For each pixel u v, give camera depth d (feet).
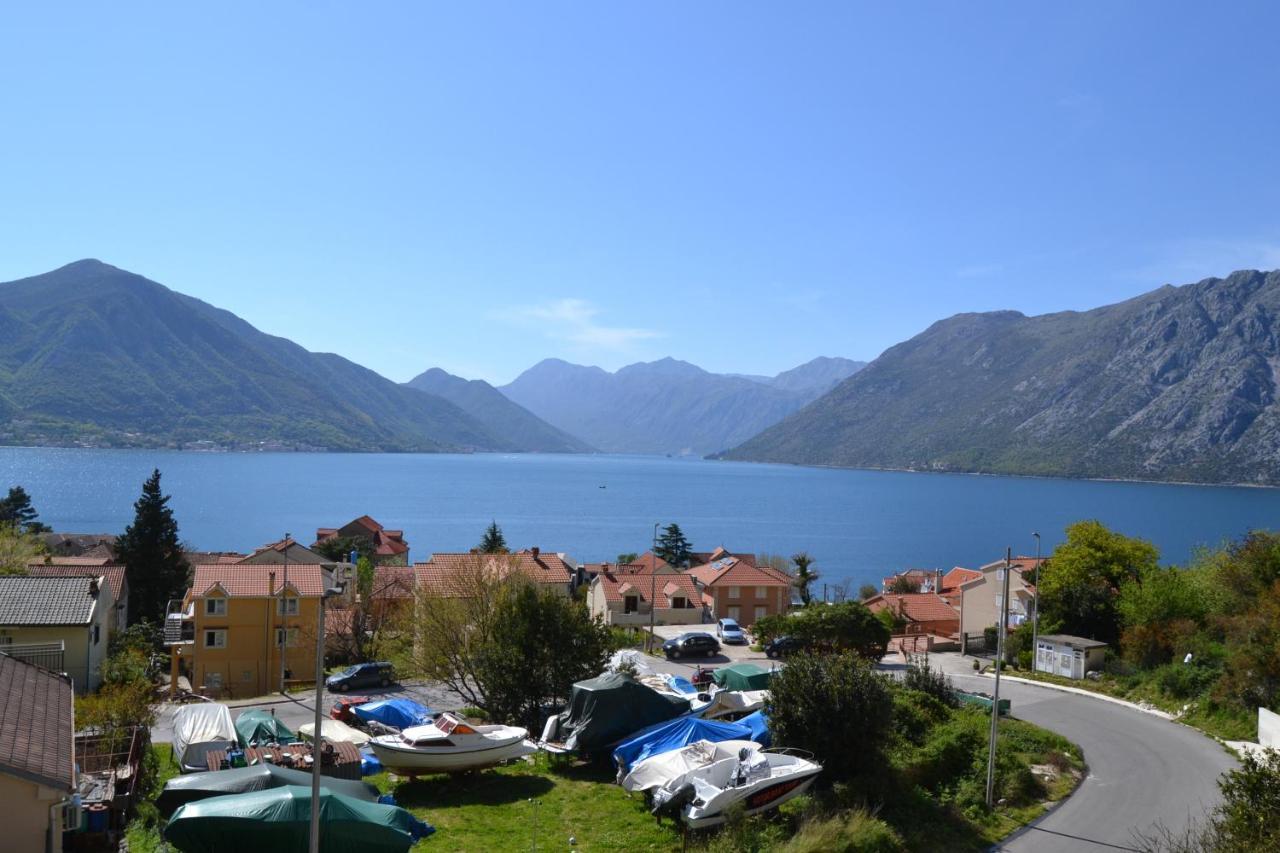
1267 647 135.74
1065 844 86.28
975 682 173.78
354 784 74.28
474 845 73.51
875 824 79.71
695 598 249.55
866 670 95.91
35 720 65.16
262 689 192.54
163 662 207.00
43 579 147.23
